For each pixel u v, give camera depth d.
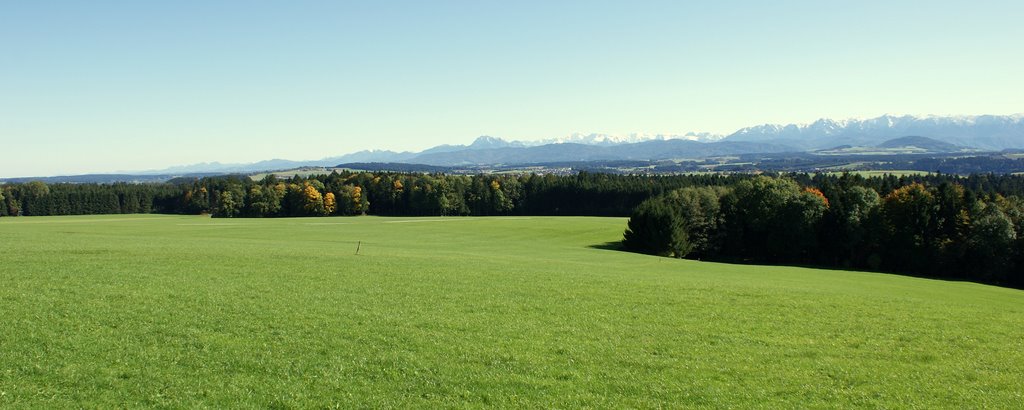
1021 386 19.28
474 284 36.41
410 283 35.94
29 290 28.39
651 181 175.62
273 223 127.12
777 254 97.12
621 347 22.11
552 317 27.16
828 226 93.31
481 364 19.33
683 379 18.59
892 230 88.12
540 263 55.00
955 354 23.33
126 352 19.08
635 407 16.16
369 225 121.62
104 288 29.78
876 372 20.17
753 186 100.12
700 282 42.41
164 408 14.95
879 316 30.70
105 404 15.06
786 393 17.77
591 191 173.12
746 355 21.69
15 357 18.08
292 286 33.03
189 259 43.78
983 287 62.94
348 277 37.56
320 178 194.62
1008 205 85.75
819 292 39.88
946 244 84.06
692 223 98.88
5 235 68.50
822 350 22.95
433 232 107.06
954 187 88.19
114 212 194.12
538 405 16.05
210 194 192.25
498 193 174.12
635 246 91.12
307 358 19.22
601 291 35.12
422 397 16.36
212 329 22.38
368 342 21.38
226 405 15.27
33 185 181.50
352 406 15.55
